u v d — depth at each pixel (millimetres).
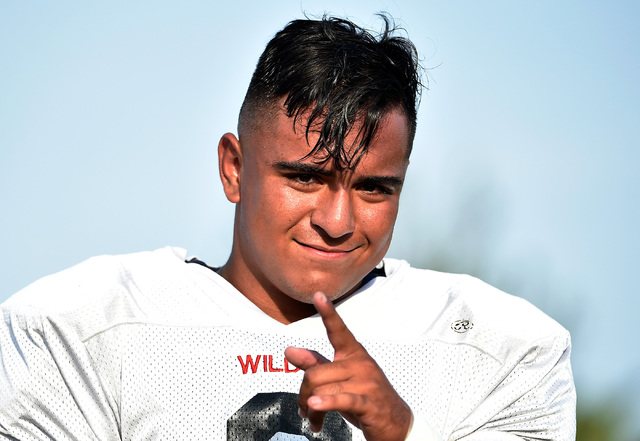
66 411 5441
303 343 5664
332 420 5598
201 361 5574
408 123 5547
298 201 5332
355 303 5914
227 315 5695
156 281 5820
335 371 4453
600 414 12805
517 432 5797
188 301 5734
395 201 5531
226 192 5949
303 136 5262
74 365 5484
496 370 5820
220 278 5836
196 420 5492
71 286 5680
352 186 5332
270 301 5883
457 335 5887
